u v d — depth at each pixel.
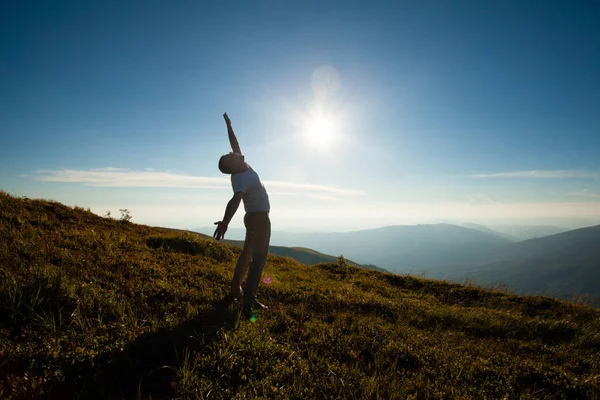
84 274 5.39
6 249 5.54
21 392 2.57
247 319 4.91
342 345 4.45
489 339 6.32
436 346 5.13
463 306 10.48
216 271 7.73
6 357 2.96
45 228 8.68
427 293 11.98
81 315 4.05
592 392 3.99
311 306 6.70
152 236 10.88
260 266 5.39
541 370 4.55
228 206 4.75
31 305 3.92
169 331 4.04
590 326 7.60
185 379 3.04
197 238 11.30
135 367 3.26
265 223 5.32
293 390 3.20
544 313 10.05
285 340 4.39
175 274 6.76
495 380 4.09
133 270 6.25
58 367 3.00
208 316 4.72
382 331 5.38
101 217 13.45
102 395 2.80
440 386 3.71
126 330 3.87
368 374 3.83
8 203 10.34
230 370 3.39
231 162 4.99
